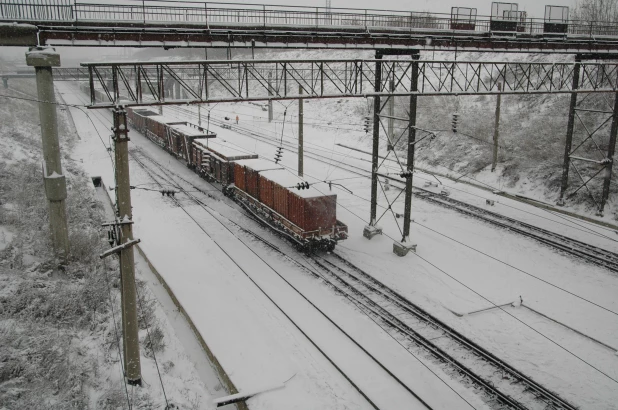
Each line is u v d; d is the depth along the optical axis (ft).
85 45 50.80
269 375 43.86
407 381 43.60
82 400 37.22
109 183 107.24
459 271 66.74
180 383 42.93
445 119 134.92
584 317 54.75
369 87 177.17
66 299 51.49
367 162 129.70
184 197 100.68
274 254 72.43
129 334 40.29
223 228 82.94
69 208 80.28
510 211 91.50
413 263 69.00
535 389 42.65
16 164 95.91
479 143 120.78
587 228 82.84
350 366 45.65
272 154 133.49
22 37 48.55
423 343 49.44
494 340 50.47
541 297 59.57
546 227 83.30
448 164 121.80
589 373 45.11
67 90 342.85
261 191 84.17
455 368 45.70
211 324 52.01
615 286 62.39
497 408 40.65
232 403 40.47
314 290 60.85
